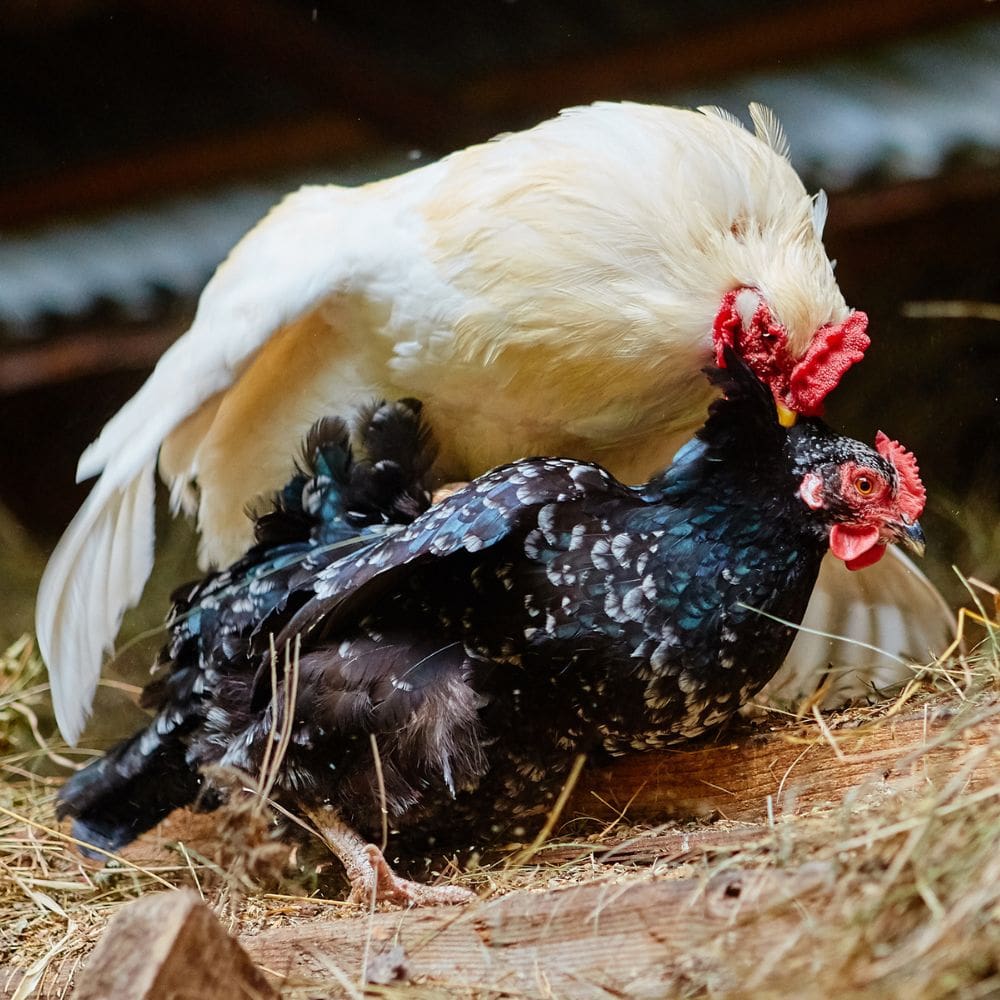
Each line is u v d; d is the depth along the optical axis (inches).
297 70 330.6
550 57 376.8
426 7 371.9
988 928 101.3
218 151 403.5
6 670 220.7
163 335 354.0
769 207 172.1
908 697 161.2
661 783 159.8
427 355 174.9
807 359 163.8
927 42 362.9
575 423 176.7
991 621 184.1
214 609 171.2
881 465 152.6
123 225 395.2
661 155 171.2
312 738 150.5
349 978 123.3
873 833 114.4
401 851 159.0
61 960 143.3
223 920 145.0
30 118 392.5
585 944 116.7
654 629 147.5
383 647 150.2
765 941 108.5
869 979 100.5
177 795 177.9
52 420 355.6
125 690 239.9
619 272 168.7
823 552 157.6
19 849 174.1
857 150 307.3
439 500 167.8
